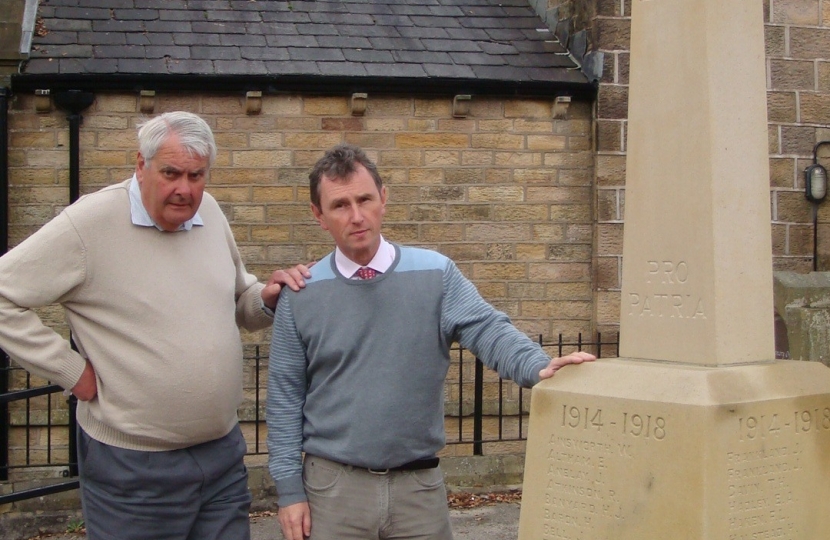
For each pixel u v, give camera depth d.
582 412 2.94
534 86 7.74
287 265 7.59
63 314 7.22
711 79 2.86
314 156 7.61
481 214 7.81
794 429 2.82
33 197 7.21
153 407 3.30
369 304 3.20
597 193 7.77
